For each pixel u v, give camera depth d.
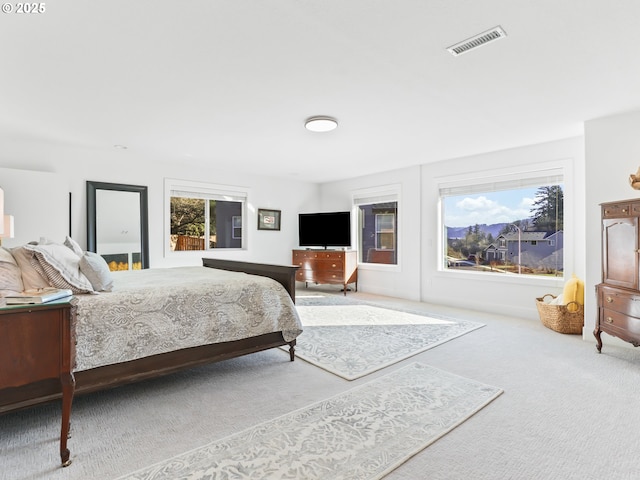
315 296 6.28
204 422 2.02
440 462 1.65
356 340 3.60
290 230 7.18
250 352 2.80
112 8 1.79
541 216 4.58
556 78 2.62
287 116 3.42
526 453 1.72
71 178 4.65
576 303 3.78
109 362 2.10
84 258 2.25
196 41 2.11
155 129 3.83
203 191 5.94
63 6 1.76
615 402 2.25
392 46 2.17
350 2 1.75
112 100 3.00
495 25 1.96
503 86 2.76
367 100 3.03
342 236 6.73
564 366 2.87
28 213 4.17
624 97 2.97
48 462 1.66
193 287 2.59
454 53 2.26
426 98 2.99
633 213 2.89
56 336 1.68
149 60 2.33
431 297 5.68
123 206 5.07
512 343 3.49
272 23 1.93
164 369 2.35
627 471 1.59
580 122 3.62
